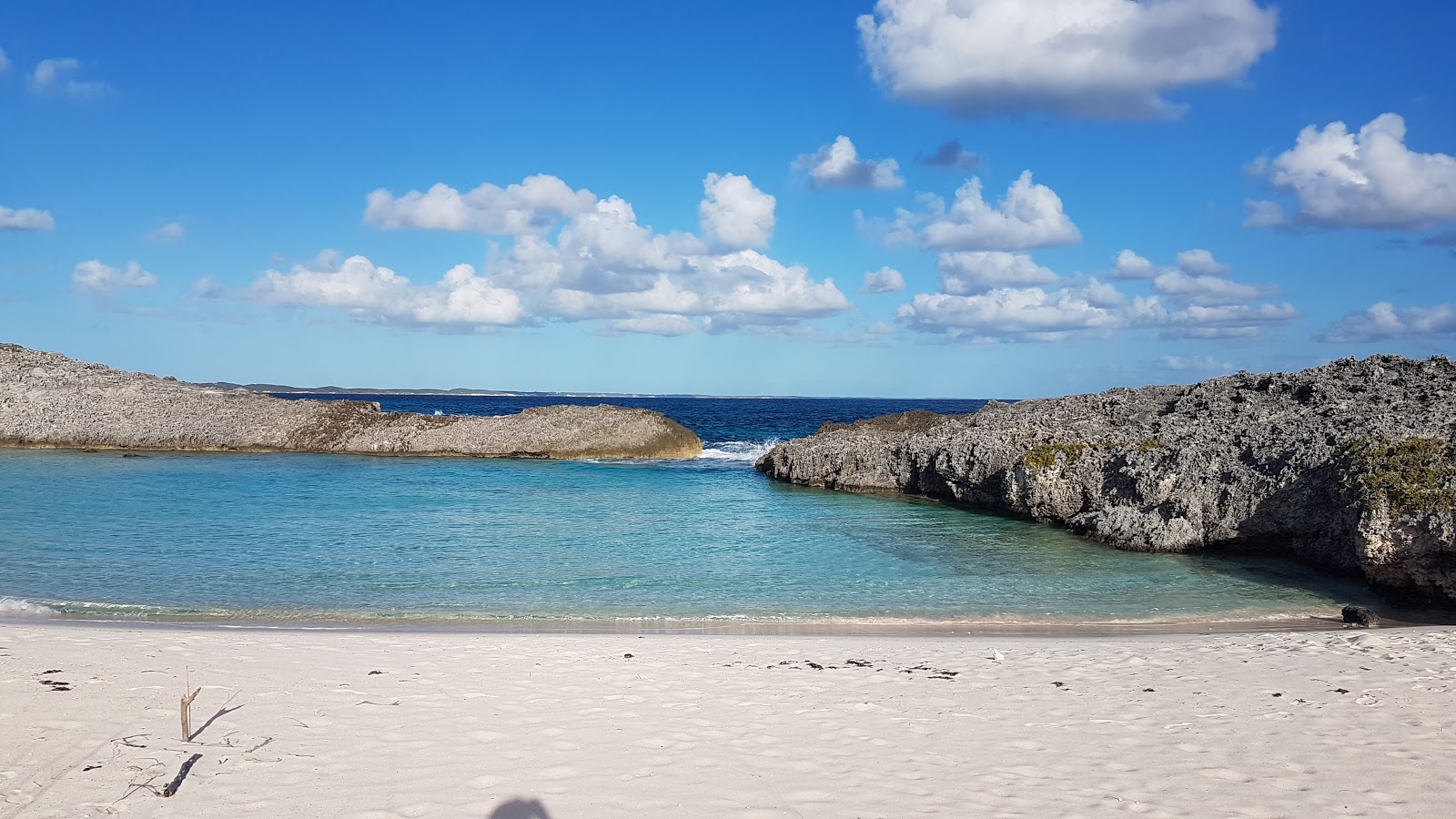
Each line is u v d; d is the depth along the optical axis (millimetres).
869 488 30828
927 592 15383
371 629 12461
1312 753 6762
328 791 5922
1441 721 7539
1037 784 6160
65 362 52094
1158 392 30344
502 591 15117
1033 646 11219
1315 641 11188
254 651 10180
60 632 11172
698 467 40062
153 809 5582
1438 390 21688
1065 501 23297
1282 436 20359
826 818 5559
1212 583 16312
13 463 37031
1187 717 7809
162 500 26094
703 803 5805
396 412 48375
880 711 8062
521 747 6898
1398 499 14797
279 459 41531
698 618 13484
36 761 6359
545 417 46500
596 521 23328
